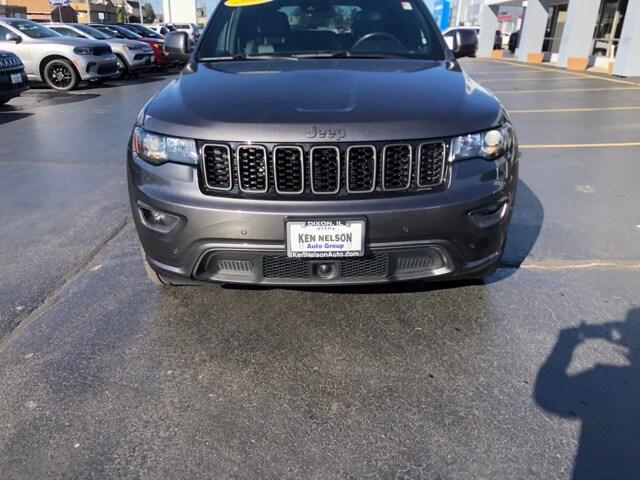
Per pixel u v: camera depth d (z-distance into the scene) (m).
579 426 2.00
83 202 4.57
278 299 2.91
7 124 8.37
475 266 2.43
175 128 2.33
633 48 14.95
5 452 1.89
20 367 2.35
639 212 4.25
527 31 23.02
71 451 1.90
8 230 3.93
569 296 2.94
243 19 3.54
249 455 1.88
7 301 2.89
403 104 2.36
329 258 2.27
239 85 2.62
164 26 28.58
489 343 2.52
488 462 1.84
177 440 1.95
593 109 9.52
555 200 4.54
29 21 12.88
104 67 13.05
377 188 2.26
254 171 2.25
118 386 2.24
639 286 3.05
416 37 3.38
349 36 3.39
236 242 2.26
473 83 2.84
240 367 2.36
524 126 7.93
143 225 2.46
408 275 2.36
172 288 3.03
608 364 2.36
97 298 2.93
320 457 1.88
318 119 2.23
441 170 2.30
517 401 2.14
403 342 2.54
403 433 1.98
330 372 2.33
